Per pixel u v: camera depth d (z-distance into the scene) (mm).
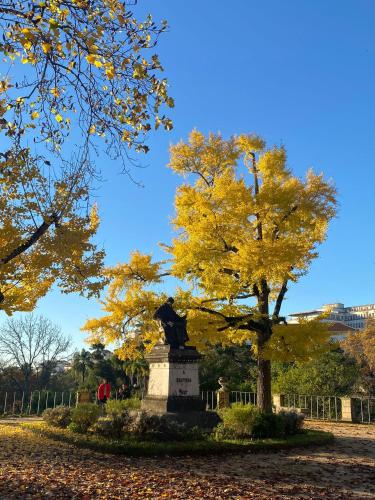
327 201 16594
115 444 11297
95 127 7758
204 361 34719
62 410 15383
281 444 12336
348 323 138000
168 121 7598
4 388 56844
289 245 14867
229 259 15828
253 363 39500
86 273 12609
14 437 13547
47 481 8000
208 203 15938
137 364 50156
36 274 12562
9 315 13953
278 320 16812
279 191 15867
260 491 7828
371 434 16000
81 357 63094
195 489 7832
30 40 6172
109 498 7070
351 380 28594
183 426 12500
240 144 18094
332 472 9516
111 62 6848
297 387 26125
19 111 7652
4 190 10961
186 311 16891
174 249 16547
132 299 16922
